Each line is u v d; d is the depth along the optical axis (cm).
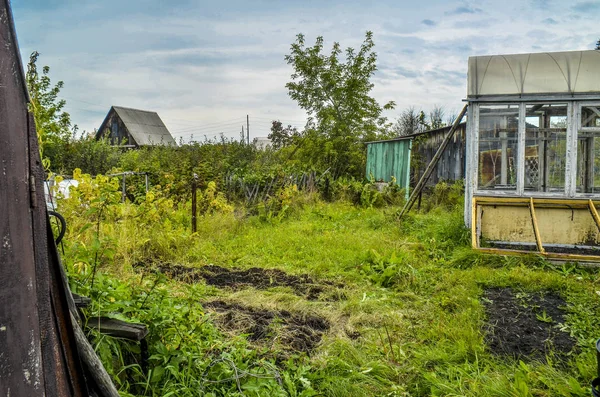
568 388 309
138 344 286
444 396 316
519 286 546
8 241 128
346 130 1695
